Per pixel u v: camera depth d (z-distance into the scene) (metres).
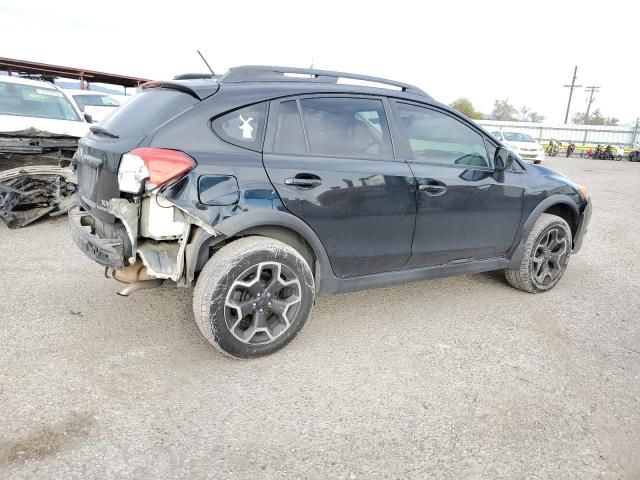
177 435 2.32
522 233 4.10
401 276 3.56
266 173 2.86
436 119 3.67
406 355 3.18
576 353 3.29
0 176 5.75
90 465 2.10
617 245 6.57
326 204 3.04
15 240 5.49
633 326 3.78
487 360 3.14
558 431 2.45
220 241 2.85
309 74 3.27
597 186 13.75
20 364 2.87
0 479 1.99
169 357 3.03
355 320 3.69
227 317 2.83
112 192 2.80
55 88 7.62
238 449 2.24
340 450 2.26
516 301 4.20
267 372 2.90
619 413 2.62
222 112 2.86
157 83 3.20
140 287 2.93
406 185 3.34
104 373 2.81
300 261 3.00
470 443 2.34
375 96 3.41
